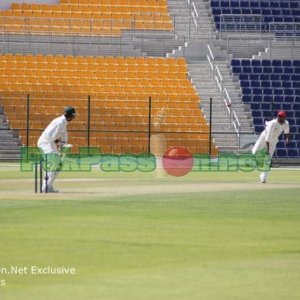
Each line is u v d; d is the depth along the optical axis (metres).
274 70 186.62
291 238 60.19
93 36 190.38
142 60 186.25
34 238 59.06
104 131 164.75
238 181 115.12
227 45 192.00
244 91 181.62
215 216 72.31
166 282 45.00
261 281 45.53
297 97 180.88
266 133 114.75
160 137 164.25
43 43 187.75
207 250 54.84
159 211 75.38
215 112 176.12
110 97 175.88
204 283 44.84
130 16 198.00
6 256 52.03
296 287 44.19
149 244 56.97
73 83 179.38
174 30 196.75
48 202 82.12
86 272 47.47
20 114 169.12
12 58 182.25
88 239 58.78
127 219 69.62
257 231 63.59
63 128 93.50
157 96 178.00
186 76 184.25
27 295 41.78
